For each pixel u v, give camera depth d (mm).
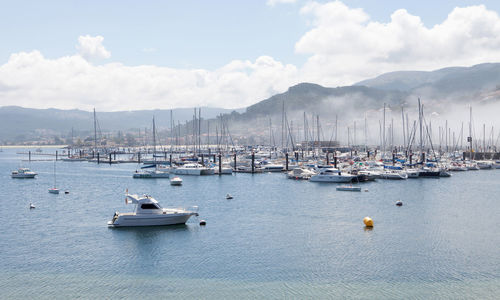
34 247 68938
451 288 52906
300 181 155625
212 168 185500
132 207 102938
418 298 50312
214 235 75438
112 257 64188
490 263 61062
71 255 65062
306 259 62938
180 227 80875
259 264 61031
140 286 53812
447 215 91875
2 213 95438
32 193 129500
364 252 66000
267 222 85188
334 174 148500
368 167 185750
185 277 56656
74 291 52375
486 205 103875
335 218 88812
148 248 68188
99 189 138500
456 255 64562
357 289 52812
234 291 52344
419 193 123875
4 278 56156
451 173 187125
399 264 60812
